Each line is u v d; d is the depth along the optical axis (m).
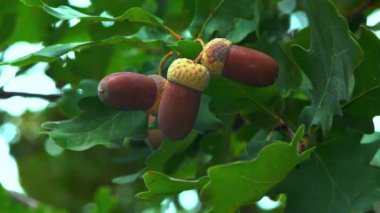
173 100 0.55
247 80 0.56
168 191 0.53
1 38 0.71
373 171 0.57
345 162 0.58
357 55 0.54
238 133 0.67
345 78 0.54
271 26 0.67
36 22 0.72
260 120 0.61
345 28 0.54
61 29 0.69
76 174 0.96
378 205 0.62
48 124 0.59
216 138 0.65
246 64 0.56
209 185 0.52
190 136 0.63
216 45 0.56
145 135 0.59
